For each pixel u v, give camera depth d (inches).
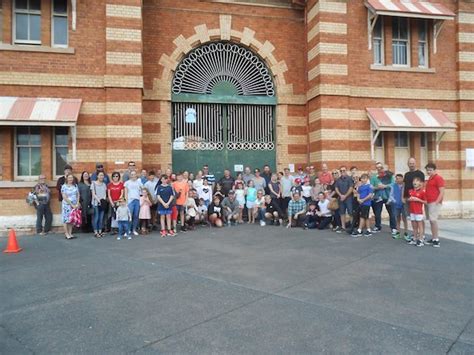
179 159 538.6
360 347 154.1
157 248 348.2
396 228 408.5
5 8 445.4
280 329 171.2
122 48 461.4
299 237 403.2
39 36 461.1
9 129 439.8
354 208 429.1
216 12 540.4
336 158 517.3
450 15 529.3
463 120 566.6
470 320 181.2
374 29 555.5
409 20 564.1
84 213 421.7
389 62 554.3
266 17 556.4
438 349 152.5
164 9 525.0
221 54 550.9
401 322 178.7
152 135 515.8
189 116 541.3
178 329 171.8
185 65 539.5
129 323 178.5
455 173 565.9
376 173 478.3
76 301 207.9
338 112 521.7
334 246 355.3
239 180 513.3
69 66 455.5
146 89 515.5
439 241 381.4
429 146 567.8
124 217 399.9
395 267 278.5
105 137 460.1
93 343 158.9
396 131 557.3
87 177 431.2
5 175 438.3
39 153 456.1
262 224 491.8
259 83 564.1
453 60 566.3
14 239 339.9
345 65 524.1
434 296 215.0
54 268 277.3
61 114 431.2
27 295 219.0
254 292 221.5
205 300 208.4
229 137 554.6
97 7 464.1
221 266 280.5
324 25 519.5
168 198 418.0
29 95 445.1
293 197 476.1
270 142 564.7
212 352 150.8
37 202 427.5
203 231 446.3
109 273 262.4
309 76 549.6
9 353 150.9
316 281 243.6
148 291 223.8
